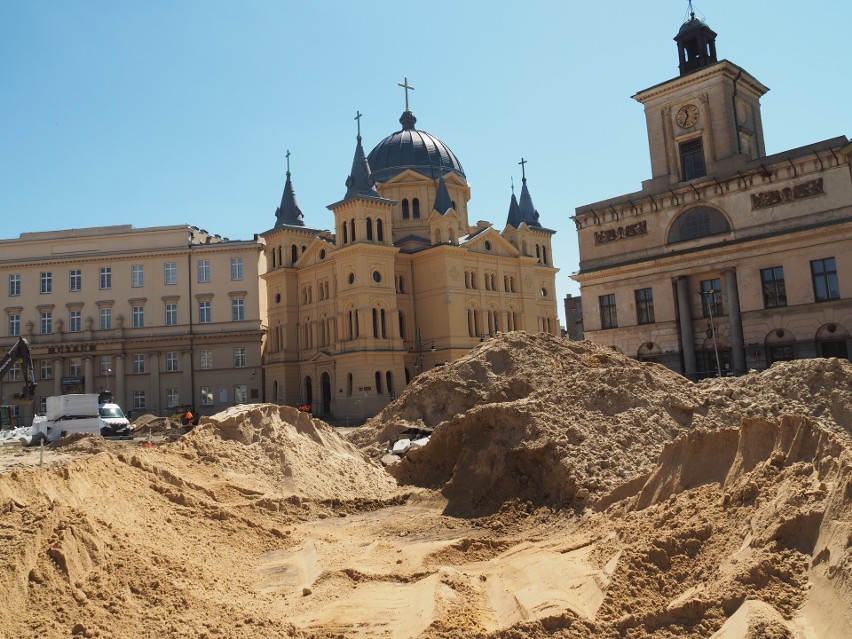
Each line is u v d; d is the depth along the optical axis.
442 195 79.69
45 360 77.94
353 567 14.70
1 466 26.48
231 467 23.08
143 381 77.81
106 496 16.17
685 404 23.06
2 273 79.44
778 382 25.56
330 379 76.06
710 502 12.87
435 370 38.22
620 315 52.66
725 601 9.70
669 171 51.66
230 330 78.38
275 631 10.87
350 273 73.88
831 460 11.16
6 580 10.66
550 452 19.89
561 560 13.75
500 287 84.19
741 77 50.78
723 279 47.47
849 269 41.44
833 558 9.49
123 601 11.16
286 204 88.12
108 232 81.31
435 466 25.05
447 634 10.45
